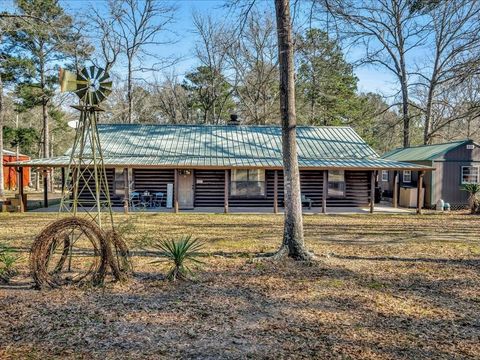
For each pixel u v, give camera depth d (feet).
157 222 45.03
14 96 92.58
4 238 33.71
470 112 73.77
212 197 63.77
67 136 129.18
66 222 19.67
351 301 17.70
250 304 17.21
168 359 12.01
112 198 61.98
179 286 19.89
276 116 104.47
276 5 24.89
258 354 12.37
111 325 14.79
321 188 64.28
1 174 75.82
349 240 34.01
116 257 21.39
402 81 84.79
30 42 79.46
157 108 125.90
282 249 25.64
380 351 12.64
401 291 19.34
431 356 12.32
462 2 35.96
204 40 103.09
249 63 99.40
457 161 62.44
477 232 39.06
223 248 29.99
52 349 12.73
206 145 64.75
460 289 19.77
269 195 63.77
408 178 68.85
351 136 69.62
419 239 34.65
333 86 102.53
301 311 16.38
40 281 19.25
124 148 62.23
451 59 72.02
